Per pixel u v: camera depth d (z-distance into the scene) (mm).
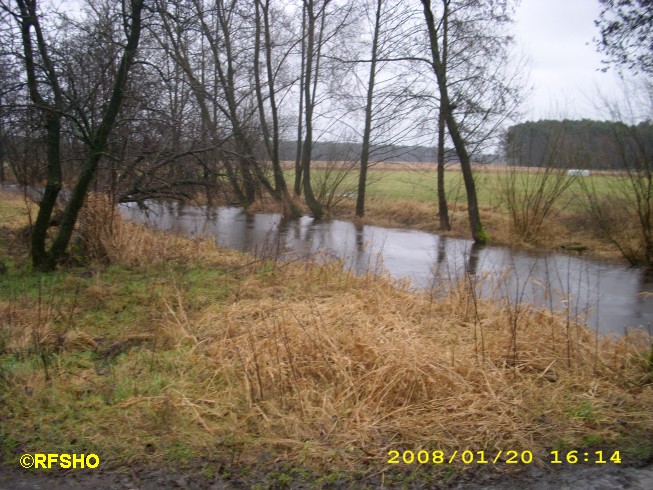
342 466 4207
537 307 7727
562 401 5191
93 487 3953
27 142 10742
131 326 7238
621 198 15727
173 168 11719
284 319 6512
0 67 9602
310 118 23188
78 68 10547
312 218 23516
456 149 17609
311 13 21844
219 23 17156
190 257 11117
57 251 10273
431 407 5004
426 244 17219
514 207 17562
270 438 4508
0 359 5930
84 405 5027
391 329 6578
